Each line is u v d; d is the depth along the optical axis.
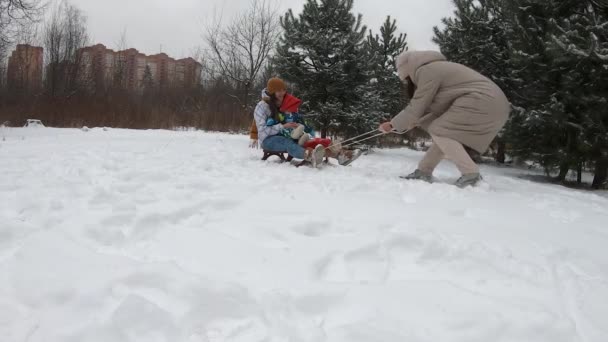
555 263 2.05
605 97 7.07
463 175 4.27
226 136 12.23
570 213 3.24
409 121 4.39
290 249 1.98
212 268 1.79
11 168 3.97
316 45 10.01
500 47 10.49
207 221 2.44
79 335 1.29
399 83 14.76
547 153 8.17
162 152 5.94
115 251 1.99
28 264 1.72
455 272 1.86
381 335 1.31
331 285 1.63
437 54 4.36
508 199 3.65
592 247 2.33
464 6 10.64
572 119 7.64
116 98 16.78
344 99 10.60
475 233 2.40
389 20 15.45
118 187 3.12
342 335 1.32
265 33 21.05
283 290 1.59
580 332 1.44
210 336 1.32
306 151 4.89
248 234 2.22
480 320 1.41
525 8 8.05
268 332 1.35
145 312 1.37
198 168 4.38
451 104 4.34
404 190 3.64
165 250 1.97
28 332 1.31
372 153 9.91
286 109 5.28
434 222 2.57
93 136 9.11
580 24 7.22
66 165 4.22
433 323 1.41
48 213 2.46
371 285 1.64
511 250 2.18
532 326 1.39
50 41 18.25
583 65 7.07
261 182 3.59
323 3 10.20
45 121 14.41
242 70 21.67
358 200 3.07
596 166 7.96
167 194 2.95
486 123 4.17
